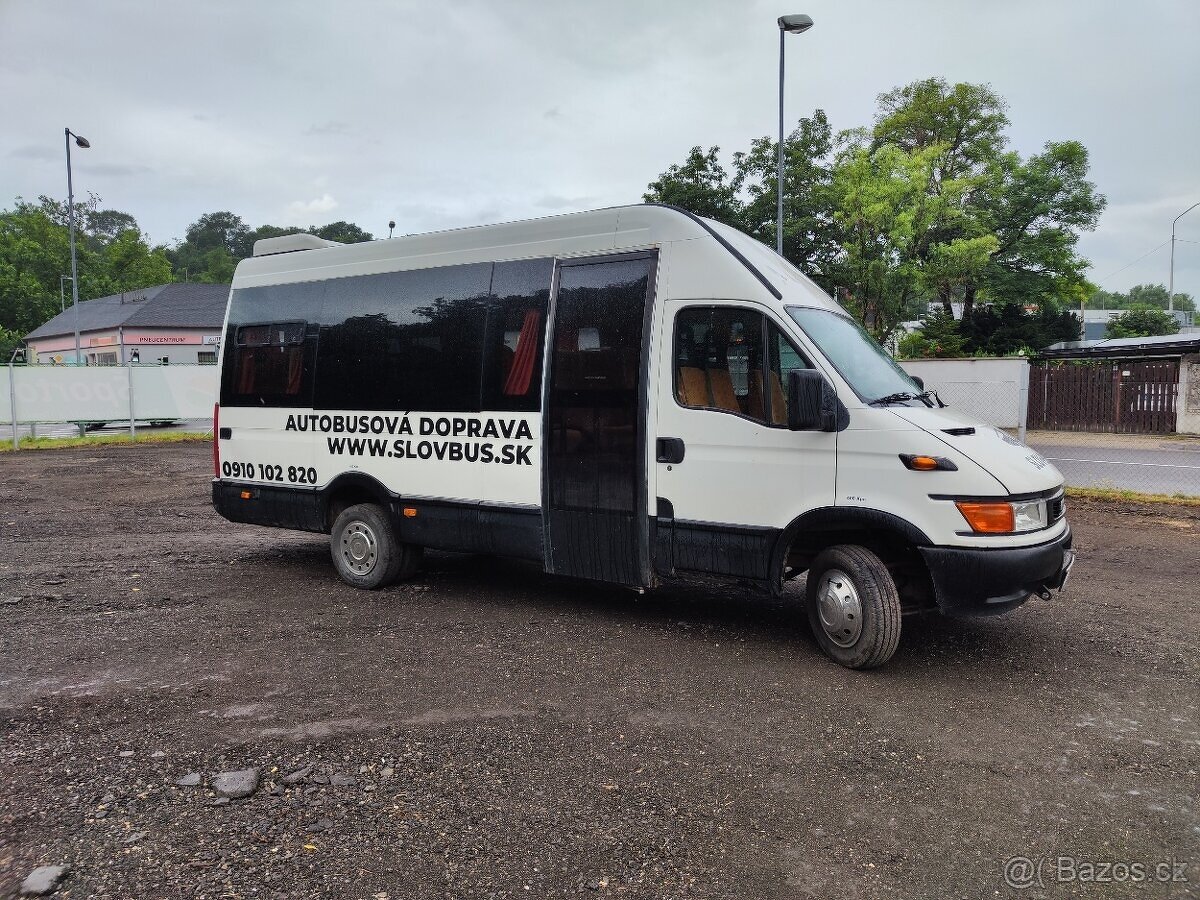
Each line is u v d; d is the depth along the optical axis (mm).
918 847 3029
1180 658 5059
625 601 6387
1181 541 8648
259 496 7371
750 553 5043
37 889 2711
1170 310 52031
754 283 5070
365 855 2939
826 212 28047
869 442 4633
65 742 3840
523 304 5945
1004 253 37031
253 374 7383
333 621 5816
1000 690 4539
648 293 5438
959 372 19047
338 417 6820
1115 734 3996
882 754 3771
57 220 79625
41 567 7512
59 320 60062
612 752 3773
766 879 2826
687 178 27016
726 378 5137
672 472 5305
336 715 4168
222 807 3264
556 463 5750
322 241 7559
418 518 6422
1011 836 3107
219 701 4340
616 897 2719
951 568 4457
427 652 5145
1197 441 20734
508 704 4320
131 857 2912
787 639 5422
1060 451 18234
